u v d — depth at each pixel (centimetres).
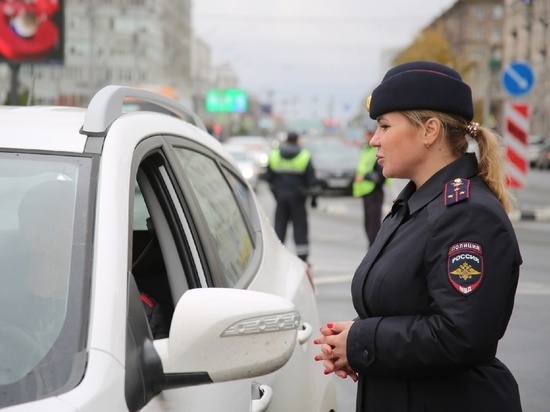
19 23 2769
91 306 262
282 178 1459
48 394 239
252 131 16825
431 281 302
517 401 319
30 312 263
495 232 296
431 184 319
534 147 6419
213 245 383
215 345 262
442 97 317
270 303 274
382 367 309
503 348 877
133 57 11462
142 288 421
